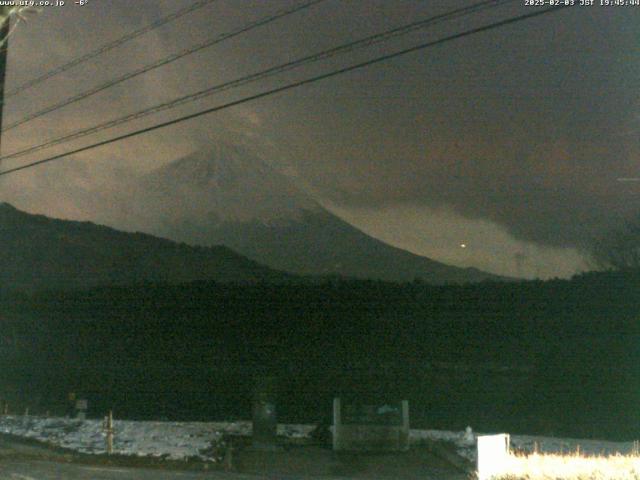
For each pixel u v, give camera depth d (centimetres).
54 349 7262
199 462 2514
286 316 7950
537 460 1873
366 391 5247
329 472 2528
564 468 1767
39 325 8088
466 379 5353
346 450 2936
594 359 4278
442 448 2970
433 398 4909
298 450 2973
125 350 7312
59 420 3403
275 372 6097
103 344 7462
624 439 3369
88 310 8488
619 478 1639
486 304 6606
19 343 7556
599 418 3812
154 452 2681
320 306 8056
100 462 2331
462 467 2627
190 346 7394
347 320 7619
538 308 5753
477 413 4344
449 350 6488
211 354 7156
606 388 4066
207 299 8556
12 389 5494
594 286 5175
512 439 3069
